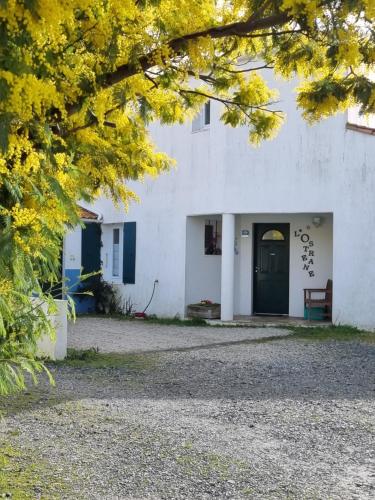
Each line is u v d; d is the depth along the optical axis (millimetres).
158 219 17656
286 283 17000
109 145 6418
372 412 7348
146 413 7156
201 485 5062
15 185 3676
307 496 4883
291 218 16781
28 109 3219
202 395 8195
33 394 7945
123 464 5492
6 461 5512
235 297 17312
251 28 5328
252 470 5406
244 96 7793
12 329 4508
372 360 10906
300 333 14172
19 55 3053
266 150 15406
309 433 6496
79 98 4730
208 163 16281
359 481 5219
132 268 18391
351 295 14539
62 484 5031
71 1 3213
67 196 3867
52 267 4102
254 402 7793
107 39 4387
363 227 14391
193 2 5262
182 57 5863
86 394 8070
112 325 15945
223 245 15984
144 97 6332
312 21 4801
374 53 5410
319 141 14828
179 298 17062
